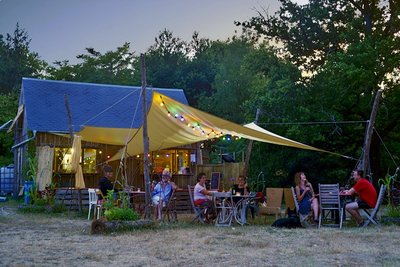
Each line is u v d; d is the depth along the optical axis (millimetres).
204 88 44562
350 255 8234
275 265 7309
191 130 17594
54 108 24547
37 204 17984
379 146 25703
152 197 14078
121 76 45562
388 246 9250
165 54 49875
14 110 36906
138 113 25828
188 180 24531
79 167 17344
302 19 27250
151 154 24156
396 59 23219
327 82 23969
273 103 24438
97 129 18797
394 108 24375
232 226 12812
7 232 11547
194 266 7227
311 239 10227
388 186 14422
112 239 10133
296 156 25688
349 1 27156
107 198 12820
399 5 25891
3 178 29094
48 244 9508
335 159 25703
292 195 13547
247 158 19938
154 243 9547
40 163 19594
